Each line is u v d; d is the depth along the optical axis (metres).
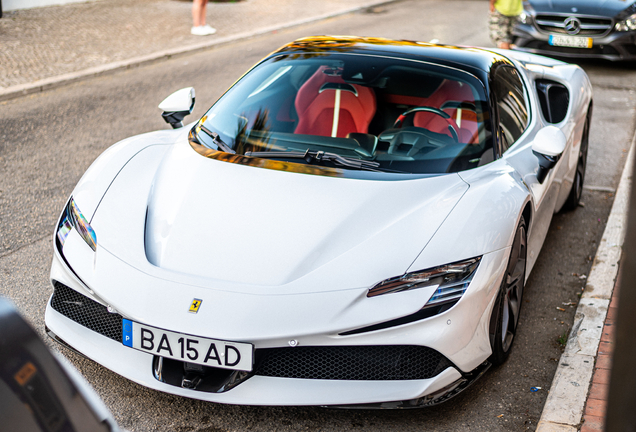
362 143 2.87
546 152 2.98
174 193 2.62
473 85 3.11
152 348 2.14
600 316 3.13
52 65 8.09
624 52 8.94
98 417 1.03
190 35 10.62
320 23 12.79
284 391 2.17
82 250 2.38
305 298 2.15
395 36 11.16
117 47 9.35
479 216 2.45
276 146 2.88
